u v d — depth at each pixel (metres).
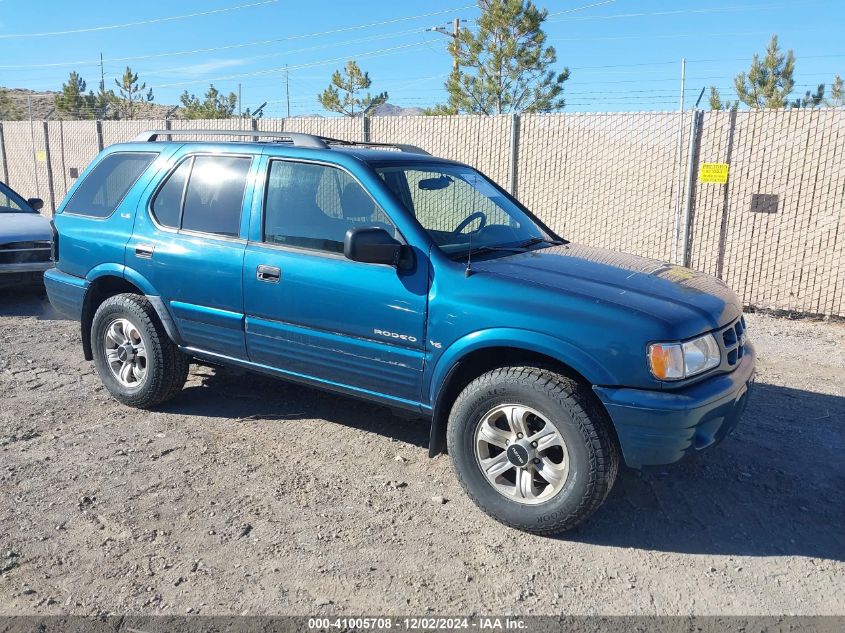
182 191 4.98
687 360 3.47
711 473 4.43
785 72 20.91
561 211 10.63
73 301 5.54
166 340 5.12
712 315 3.72
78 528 3.68
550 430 3.57
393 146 5.41
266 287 4.45
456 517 3.88
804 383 6.22
